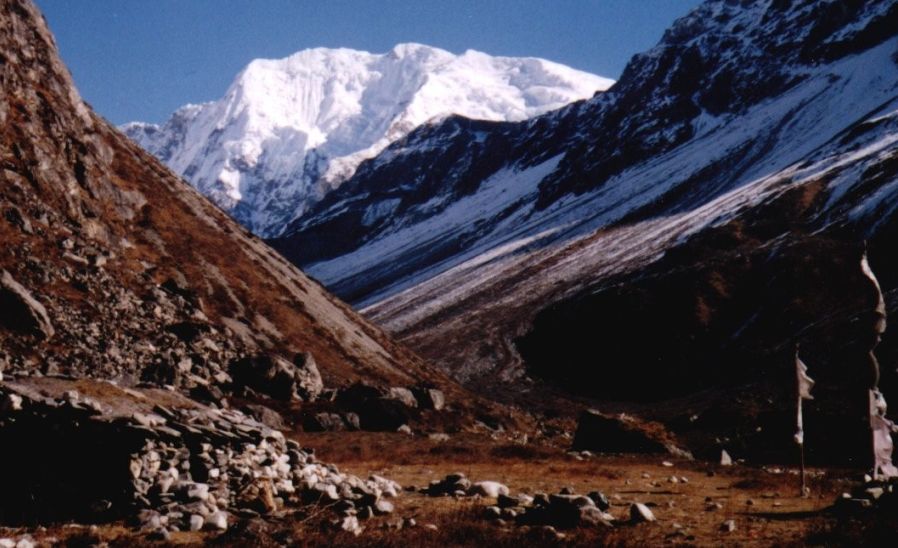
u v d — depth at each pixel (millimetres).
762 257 184125
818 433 47406
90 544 13773
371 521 16750
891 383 68250
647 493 22703
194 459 17016
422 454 38219
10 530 14656
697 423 68938
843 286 157625
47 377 17688
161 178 108625
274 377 60688
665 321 171625
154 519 15328
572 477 27391
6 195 65438
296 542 14438
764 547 14422
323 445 42500
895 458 33344
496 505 18875
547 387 170375
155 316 64875
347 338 100438
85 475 15969
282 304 96812
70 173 77500
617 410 139250
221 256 96688
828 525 16266
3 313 49188
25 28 86938
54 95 85625
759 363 140000
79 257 65750
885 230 171375
